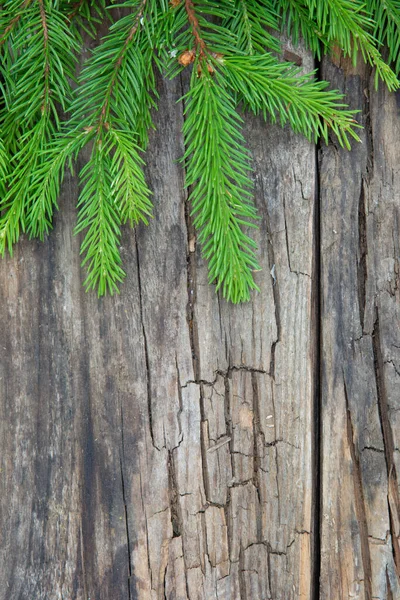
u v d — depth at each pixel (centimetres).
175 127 63
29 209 61
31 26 60
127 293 64
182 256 64
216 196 61
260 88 60
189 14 60
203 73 59
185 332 64
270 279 64
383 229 64
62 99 60
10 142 61
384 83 63
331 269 64
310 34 62
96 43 62
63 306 64
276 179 64
